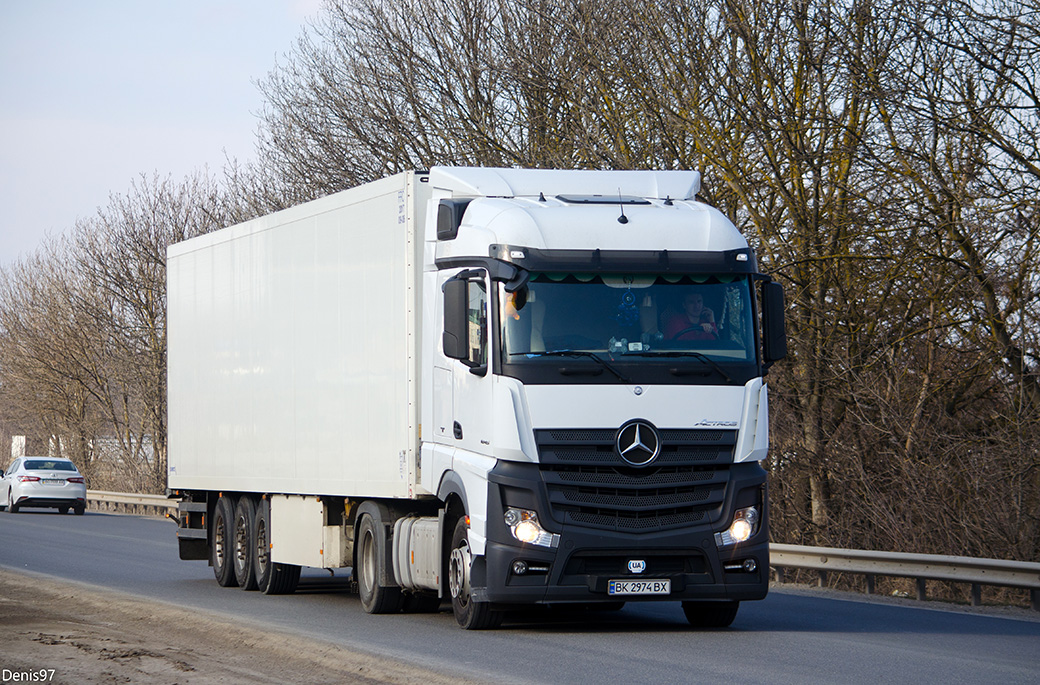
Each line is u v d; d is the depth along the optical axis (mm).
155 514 61969
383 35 50938
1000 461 28688
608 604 21109
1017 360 31094
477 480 16656
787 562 26297
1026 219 29969
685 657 14820
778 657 14797
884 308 34531
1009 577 20953
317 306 21797
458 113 49281
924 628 18078
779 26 34844
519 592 16172
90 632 17406
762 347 17578
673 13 36375
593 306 16656
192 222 79562
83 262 80375
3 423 102125
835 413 35469
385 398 19484
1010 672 13570
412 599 20562
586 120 39625
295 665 14461
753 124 34750
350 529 21766
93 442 86000
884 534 31797
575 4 41031
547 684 12828
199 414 27203
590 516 16281
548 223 16844
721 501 16609
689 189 18953
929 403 33125
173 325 28766
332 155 53250
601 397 16344
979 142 30734
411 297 18812
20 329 89625
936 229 31516
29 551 35062
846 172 34562
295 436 22609
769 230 35844
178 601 22672
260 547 24703
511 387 16266
